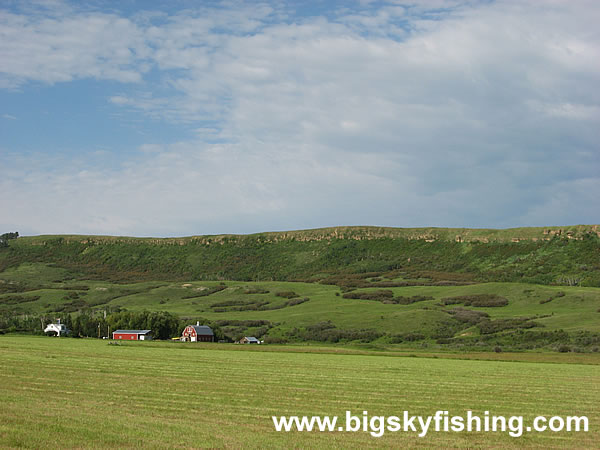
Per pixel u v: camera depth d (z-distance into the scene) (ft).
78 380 180.96
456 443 109.19
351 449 99.14
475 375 235.61
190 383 182.19
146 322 549.13
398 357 334.03
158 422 113.70
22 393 150.30
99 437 96.73
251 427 115.96
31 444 89.97
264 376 209.97
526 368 274.77
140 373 207.21
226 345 400.47
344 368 253.03
